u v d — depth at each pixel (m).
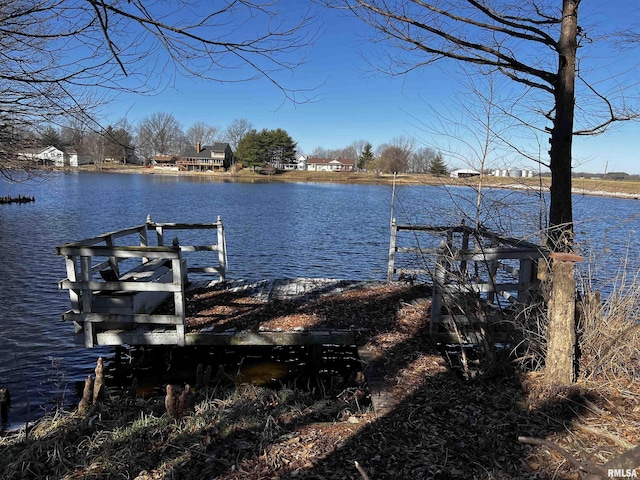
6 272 13.43
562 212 5.14
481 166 5.98
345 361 6.87
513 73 5.82
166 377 6.43
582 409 3.90
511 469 3.23
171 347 6.83
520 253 5.38
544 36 4.85
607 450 3.34
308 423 4.17
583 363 4.40
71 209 31.78
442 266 5.43
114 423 4.29
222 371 5.63
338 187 68.75
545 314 4.73
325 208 36.34
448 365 5.46
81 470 3.54
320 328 6.29
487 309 5.45
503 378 4.61
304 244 20.17
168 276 7.43
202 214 30.64
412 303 7.48
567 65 4.93
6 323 8.95
